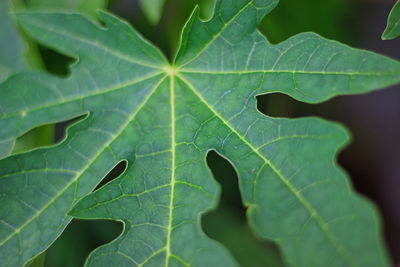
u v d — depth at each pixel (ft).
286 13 2.40
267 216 1.91
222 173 2.43
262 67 1.99
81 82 2.04
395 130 2.75
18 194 1.94
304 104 2.60
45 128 2.15
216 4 1.97
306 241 1.88
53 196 1.96
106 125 2.03
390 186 2.75
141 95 2.06
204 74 2.04
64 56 2.34
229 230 2.36
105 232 2.34
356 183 2.77
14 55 2.23
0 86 2.00
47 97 2.02
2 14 2.23
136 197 1.96
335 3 2.45
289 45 1.98
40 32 2.06
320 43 1.96
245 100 2.00
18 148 2.12
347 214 1.87
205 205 1.93
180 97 2.05
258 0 1.97
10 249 1.92
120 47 2.06
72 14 2.05
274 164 1.94
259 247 2.34
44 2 2.24
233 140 1.98
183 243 1.91
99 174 1.99
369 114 2.75
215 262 1.88
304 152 1.92
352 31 2.55
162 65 2.06
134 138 2.02
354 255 1.85
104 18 2.04
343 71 1.94
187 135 2.02
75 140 2.00
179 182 1.97
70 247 2.30
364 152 2.77
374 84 1.92
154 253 1.91
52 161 1.97
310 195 1.90
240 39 2.01
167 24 2.35
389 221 2.71
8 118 2.00
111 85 2.05
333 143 1.91
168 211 1.95
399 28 1.92
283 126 1.95
